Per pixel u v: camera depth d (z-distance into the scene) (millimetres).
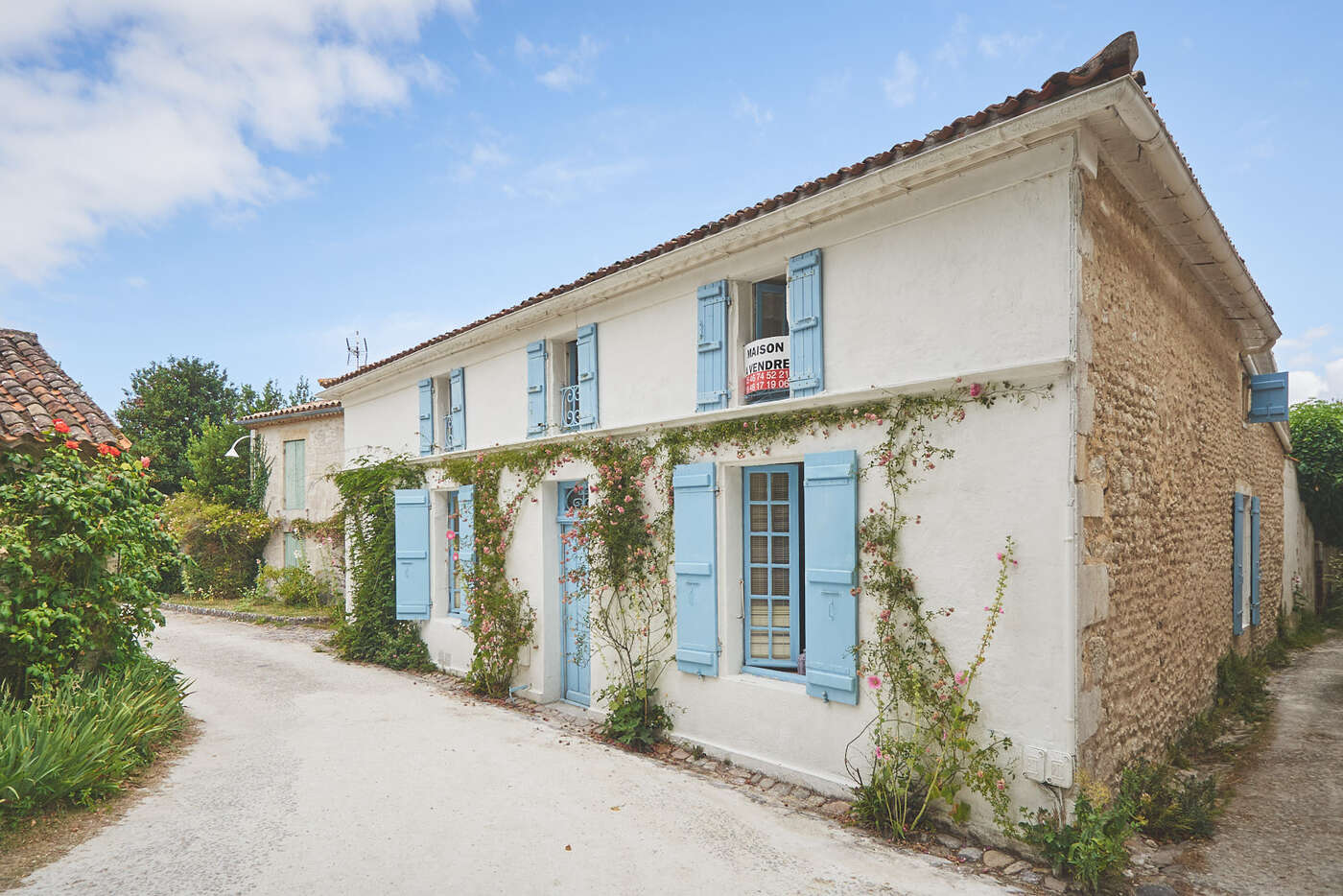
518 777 5742
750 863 4379
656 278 7152
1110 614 4824
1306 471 14156
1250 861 4391
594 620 7625
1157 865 4383
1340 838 4625
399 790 5348
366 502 11148
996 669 4676
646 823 4930
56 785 4641
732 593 6461
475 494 9352
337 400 13125
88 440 5973
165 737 6211
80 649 5531
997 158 4824
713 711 6449
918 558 5102
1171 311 6391
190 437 20797
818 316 5793
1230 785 5562
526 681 8664
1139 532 5410
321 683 9023
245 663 10172
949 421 4992
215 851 4242
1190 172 5211
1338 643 11711
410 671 10078
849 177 5348
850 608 5414
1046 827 4324
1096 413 4703
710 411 6539
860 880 4211
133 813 4734
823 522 5598
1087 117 4352
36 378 6758
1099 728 4598
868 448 5430
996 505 4734
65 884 3791
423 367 10938
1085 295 4562
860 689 5379
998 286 4824
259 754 6074
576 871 4203
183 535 16266
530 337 8961
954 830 4816
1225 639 7926
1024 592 4574
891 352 5363
